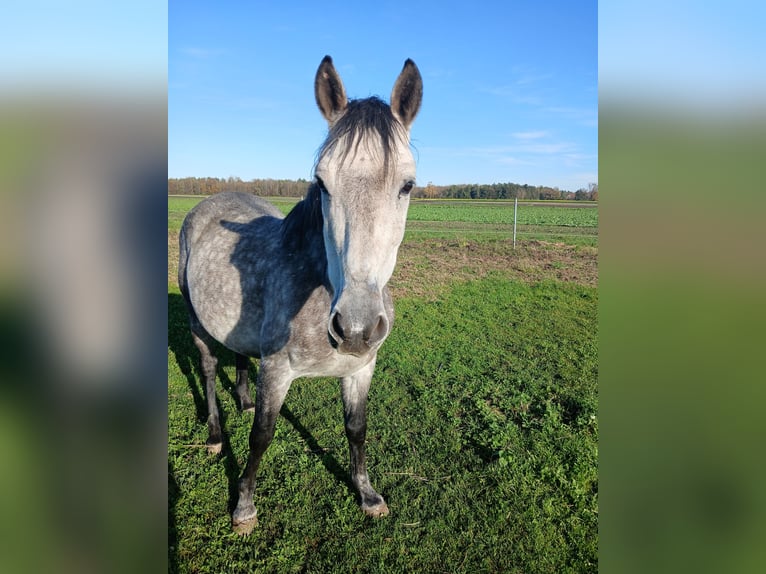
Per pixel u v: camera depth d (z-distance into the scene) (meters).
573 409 4.14
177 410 4.11
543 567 2.53
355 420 2.84
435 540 2.70
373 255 1.71
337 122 1.85
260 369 2.61
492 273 9.87
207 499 2.98
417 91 2.06
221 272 3.00
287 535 2.71
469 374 4.87
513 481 3.14
